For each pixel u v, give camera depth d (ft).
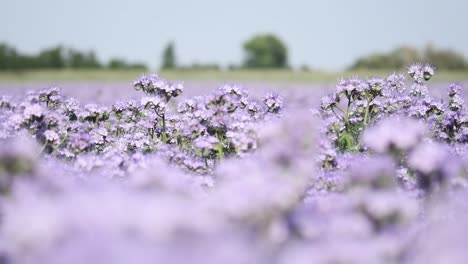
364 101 42.29
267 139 18.06
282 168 16.96
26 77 242.37
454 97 41.88
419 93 44.39
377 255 11.82
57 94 39.96
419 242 13.19
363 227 13.52
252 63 505.66
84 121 41.09
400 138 18.84
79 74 264.52
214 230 11.45
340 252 11.10
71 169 21.83
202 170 28.45
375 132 19.38
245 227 12.95
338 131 39.99
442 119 40.83
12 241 10.87
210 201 13.41
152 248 10.23
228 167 18.72
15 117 29.58
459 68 209.97
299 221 13.50
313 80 207.21
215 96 33.17
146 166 21.08
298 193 17.10
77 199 11.85
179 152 30.22
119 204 11.37
